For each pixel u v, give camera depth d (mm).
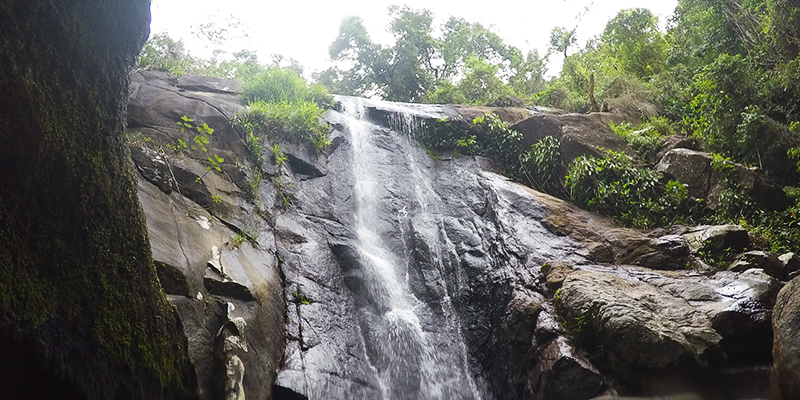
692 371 5488
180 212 6262
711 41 15438
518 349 6539
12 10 3213
